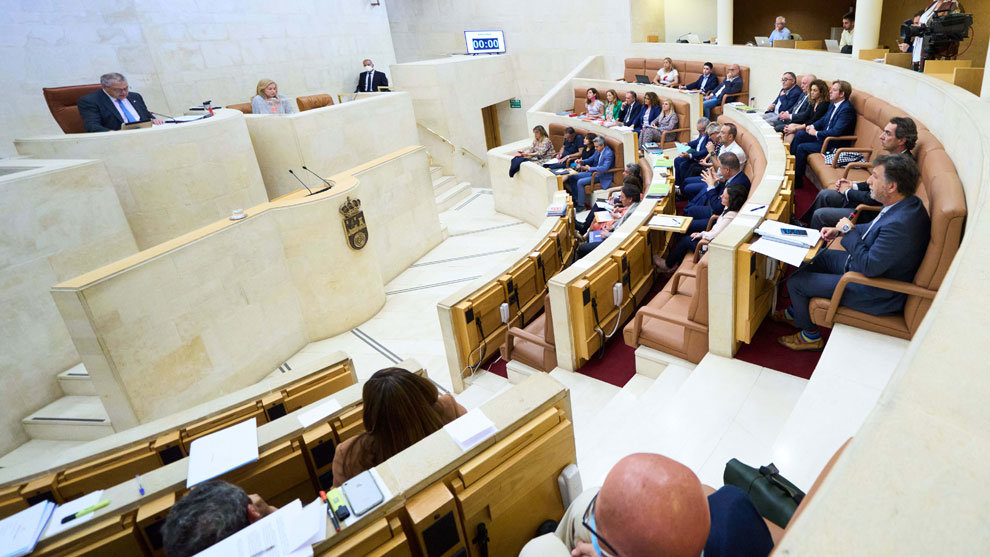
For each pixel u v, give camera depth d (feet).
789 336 11.52
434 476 5.54
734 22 46.19
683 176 24.18
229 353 17.49
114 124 20.79
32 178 16.52
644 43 40.68
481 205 36.11
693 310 11.48
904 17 33.22
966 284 4.63
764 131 19.27
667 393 11.17
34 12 23.67
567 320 12.77
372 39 41.04
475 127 43.06
